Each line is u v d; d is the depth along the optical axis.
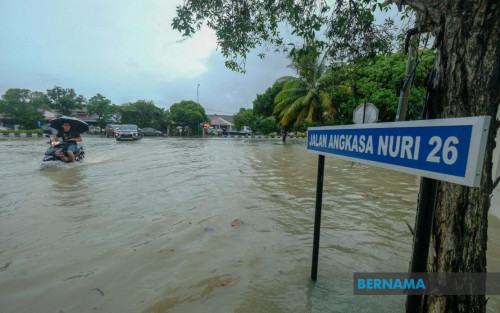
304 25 2.83
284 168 8.50
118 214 3.88
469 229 1.21
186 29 2.91
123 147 15.77
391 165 1.15
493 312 1.89
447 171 0.87
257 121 36.31
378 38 3.13
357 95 12.47
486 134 0.74
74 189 5.33
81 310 1.88
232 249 2.84
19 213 3.86
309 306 1.93
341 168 8.72
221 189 5.51
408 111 10.37
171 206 4.30
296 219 3.78
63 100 38.31
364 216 3.95
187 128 34.44
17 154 10.70
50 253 2.70
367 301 1.99
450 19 1.18
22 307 1.90
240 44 3.54
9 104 30.33
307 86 15.55
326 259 2.63
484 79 1.11
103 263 2.51
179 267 2.46
